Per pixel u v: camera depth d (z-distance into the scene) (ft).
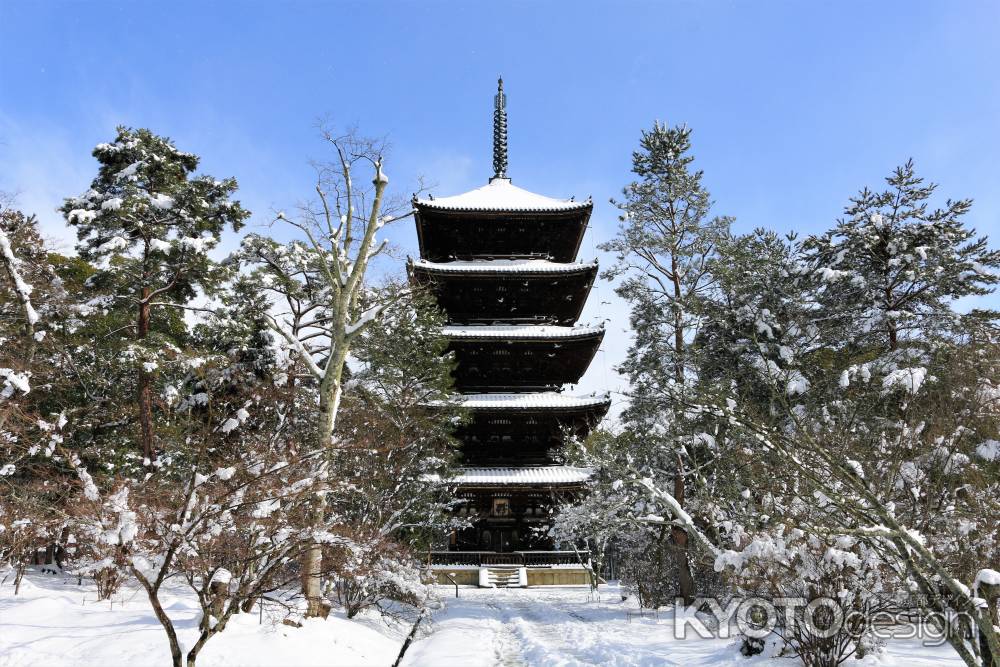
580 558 135.44
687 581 90.12
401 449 87.35
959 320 84.48
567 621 84.12
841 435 43.09
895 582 43.27
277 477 39.01
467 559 141.08
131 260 88.02
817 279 104.32
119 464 89.66
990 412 43.47
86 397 89.66
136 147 87.66
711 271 106.32
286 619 50.55
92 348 88.69
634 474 79.56
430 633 72.95
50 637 44.29
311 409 77.82
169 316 123.65
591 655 57.21
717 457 72.02
